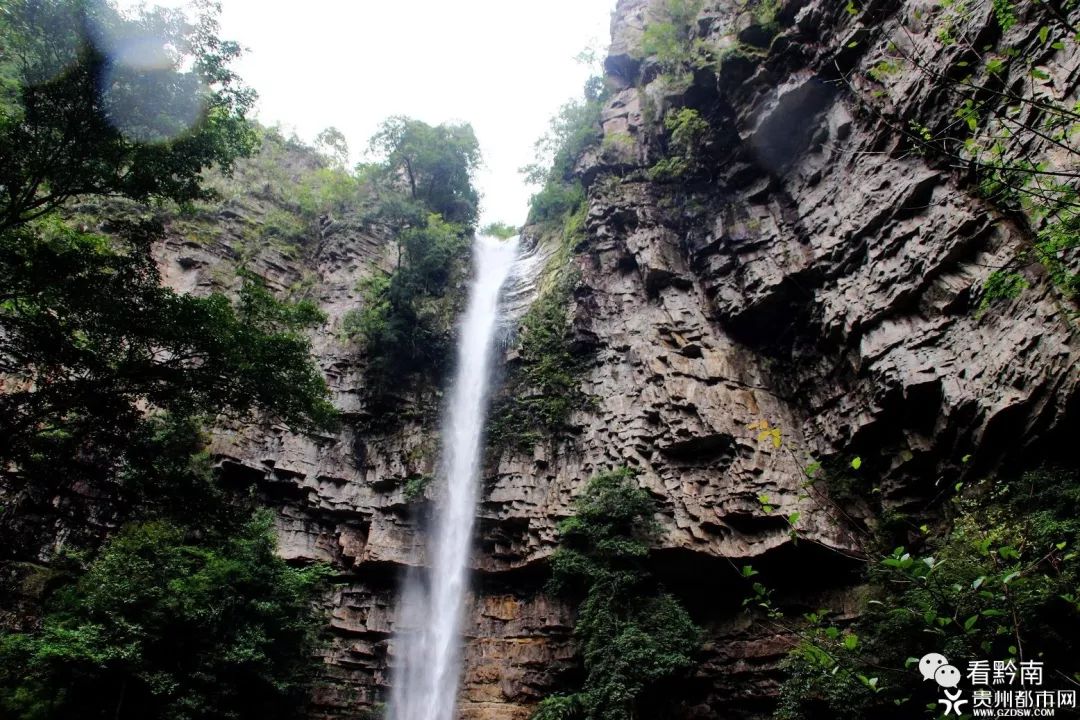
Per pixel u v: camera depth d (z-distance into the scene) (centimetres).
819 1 1989
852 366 1892
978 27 1492
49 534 1577
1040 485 1266
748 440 2000
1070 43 1311
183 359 1195
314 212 3131
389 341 2511
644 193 2572
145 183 1142
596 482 1986
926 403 1645
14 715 1293
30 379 1168
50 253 1028
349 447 2400
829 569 1816
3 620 1518
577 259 2611
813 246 2009
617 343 2362
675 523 1944
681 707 1805
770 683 1742
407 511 2297
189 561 1595
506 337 2633
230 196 2936
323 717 1962
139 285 1140
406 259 2814
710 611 1947
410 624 2158
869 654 1253
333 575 2017
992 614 380
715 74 2302
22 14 1004
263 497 2238
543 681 1978
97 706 1360
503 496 2236
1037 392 1352
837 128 1983
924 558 391
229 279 2664
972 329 1536
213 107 1210
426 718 2031
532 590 2147
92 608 1408
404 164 3297
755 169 2286
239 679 1570
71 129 1048
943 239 1606
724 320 2252
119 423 1190
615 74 3231
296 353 1259
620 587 1777
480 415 2467
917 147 558
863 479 1845
